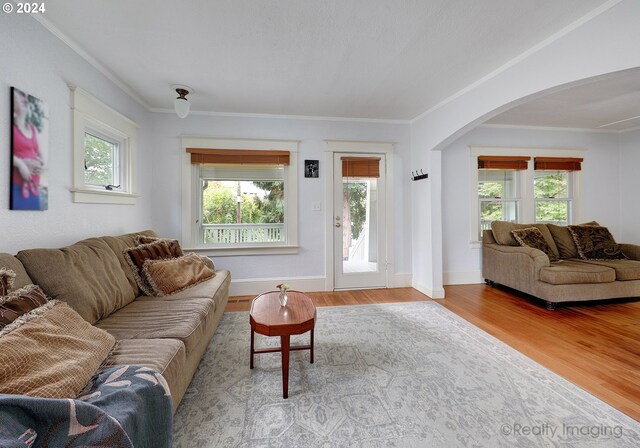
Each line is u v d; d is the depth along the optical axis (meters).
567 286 2.83
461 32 1.84
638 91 2.85
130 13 1.63
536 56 2.00
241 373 1.74
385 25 1.77
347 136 3.56
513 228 3.60
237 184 3.43
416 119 3.57
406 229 3.74
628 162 4.15
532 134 4.04
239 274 3.39
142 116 2.95
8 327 0.92
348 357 1.92
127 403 0.89
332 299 3.21
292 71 2.35
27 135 1.51
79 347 1.04
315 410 1.41
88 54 2.04
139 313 1.62
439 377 1.69
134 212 2.75
